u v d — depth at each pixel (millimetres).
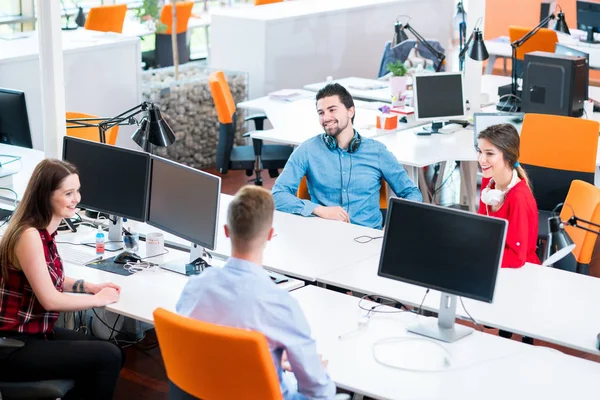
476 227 3256
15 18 8820
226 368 2752
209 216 3838
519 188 4047
